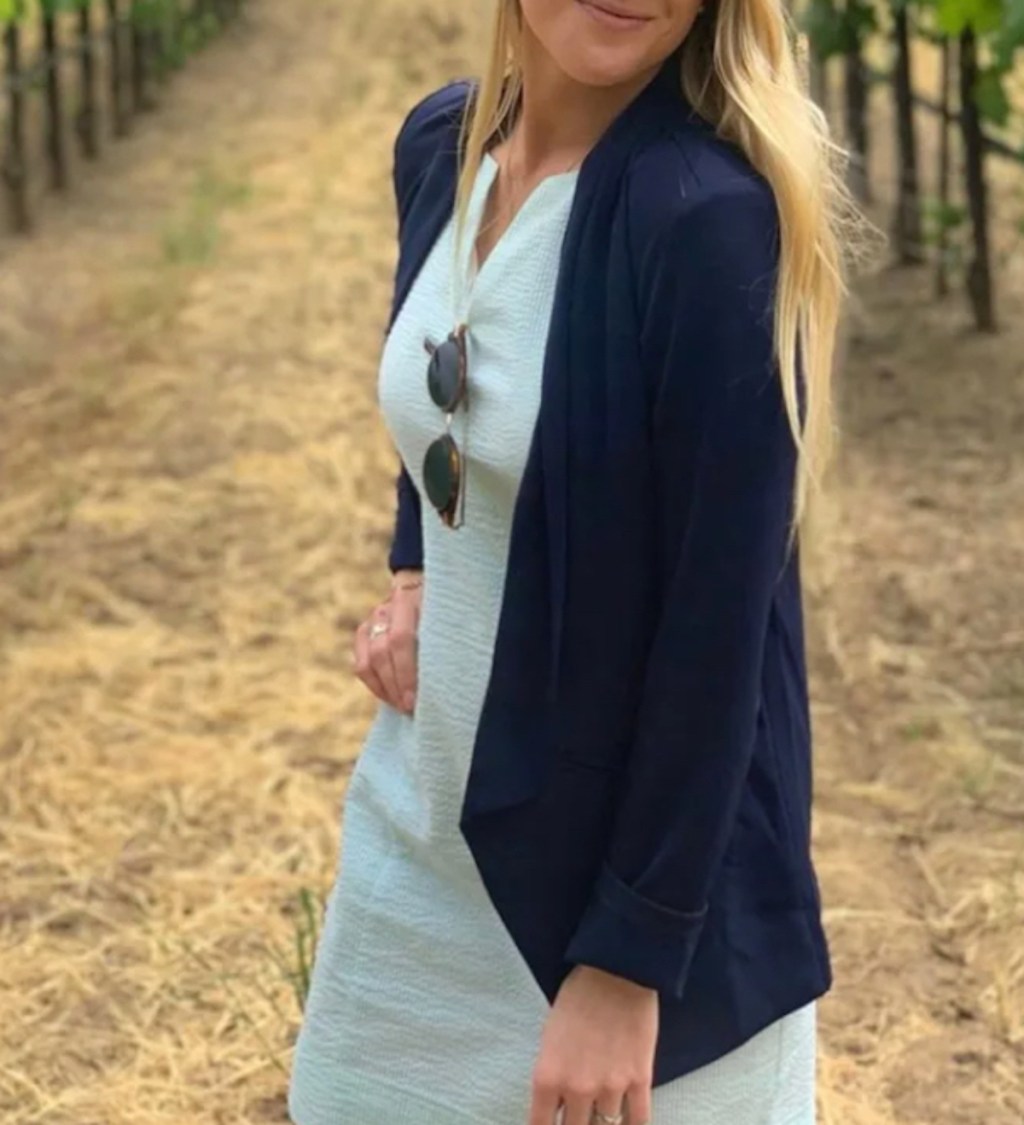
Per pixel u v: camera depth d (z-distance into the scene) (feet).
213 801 12.34
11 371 21.12
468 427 4.94
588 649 4.76
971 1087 9.50
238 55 41.52
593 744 4.84
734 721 4.59
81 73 32.94
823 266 4.60
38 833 11.95
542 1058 5.00
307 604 15.40
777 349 4.42
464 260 5.13
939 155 23.26
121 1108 9.42
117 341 22.16
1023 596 15.06
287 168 31.12
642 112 4.70
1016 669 13.91
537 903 5.04
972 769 12.50
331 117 35.19
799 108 4.60
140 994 10.33
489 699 4.97
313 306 23.63
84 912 11.12
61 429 19.21
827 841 11.76
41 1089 9.56
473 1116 5.58
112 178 30.68
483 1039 5.52
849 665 13.99
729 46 4.59
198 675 14.11
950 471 17.62
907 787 12.39
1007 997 10.16
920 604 14.89
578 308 4.62
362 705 13.71
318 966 6.03
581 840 4.93
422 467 5.25
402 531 6.02
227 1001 10.23
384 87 37.88
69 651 14.43
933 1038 9.88
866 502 16.92
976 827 11.91
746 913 5.00
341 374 21.16
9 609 15.12
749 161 4.56
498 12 5.14
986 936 10.73
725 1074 5.21
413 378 5.22
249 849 11.80
